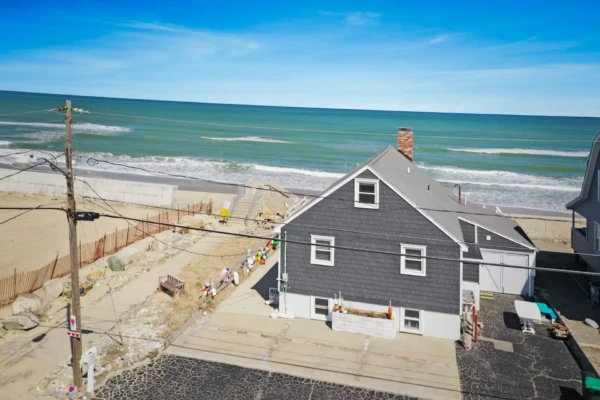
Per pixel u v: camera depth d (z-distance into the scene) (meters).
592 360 18.31
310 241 22.19
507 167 72.50
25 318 20.42
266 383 17.25
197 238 35.38
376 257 21.36
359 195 21.38
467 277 24.02
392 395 16.61
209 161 74.94
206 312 23.05
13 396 15.95
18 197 47.75
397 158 28.73
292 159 78.69
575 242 29.00
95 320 21.69
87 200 47.28
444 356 19.23
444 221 21.66
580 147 98.12
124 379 17.30
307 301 22.59
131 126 121.19
